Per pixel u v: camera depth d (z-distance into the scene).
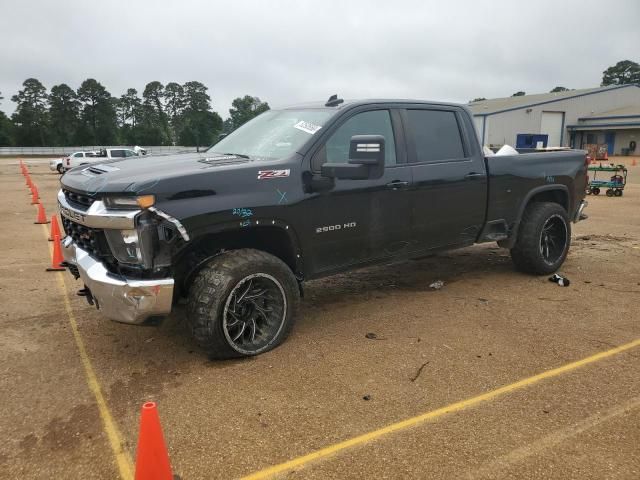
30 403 3.32
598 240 8.41
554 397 3.33
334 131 4.34
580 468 2.65
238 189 3.77
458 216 5.21
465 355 3.96
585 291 5.54
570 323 4.61
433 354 3.98
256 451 2.80
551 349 4.06
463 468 2.65
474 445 2.83
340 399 3.32
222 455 2.77
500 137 51.06
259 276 3.83
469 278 6.09
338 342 4.21
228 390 3.45
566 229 6.18
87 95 97.81
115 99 106.62
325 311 4.97
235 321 3.79
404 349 4.07
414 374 3.65
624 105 56.78
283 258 4.26
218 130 91.94
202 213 3.57
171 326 4.58
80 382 3.59
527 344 4.16
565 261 6.89
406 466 2.67
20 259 7.28
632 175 25.05
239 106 85.19
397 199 4.68
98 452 2.82
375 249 4.68
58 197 4.41
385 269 6.56
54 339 4.32
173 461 2.72
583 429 2.98
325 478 2.58
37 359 3.95
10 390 3.48
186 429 3.01
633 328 4.48
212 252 4.00
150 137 97.44
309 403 3.28
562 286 5.72
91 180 3.73
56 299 5.39
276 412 3.18
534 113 51.88
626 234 9.01
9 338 4.35
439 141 5.11
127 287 3.40
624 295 5.39
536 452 2.78
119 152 34.44
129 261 3.52
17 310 5.04
